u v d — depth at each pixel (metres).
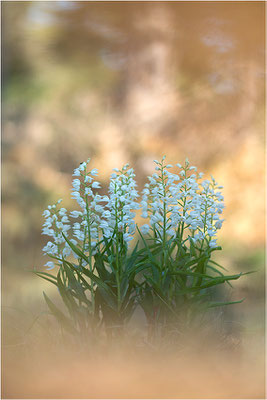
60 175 11.46
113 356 2.42
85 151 11.29
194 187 2.72
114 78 11.55
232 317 3.20
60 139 11.72
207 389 2.04
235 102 9.67
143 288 2.78
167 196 2.76
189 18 8.99
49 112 12.07
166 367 2.29
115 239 2.74
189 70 9.84
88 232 2.63
